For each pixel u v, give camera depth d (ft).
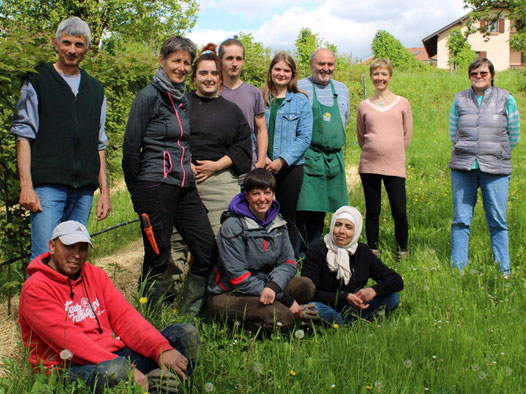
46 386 8.59
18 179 13.14
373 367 10.50
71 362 9.34
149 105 12.18
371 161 18.29
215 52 15.39
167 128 12.37
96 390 8.93
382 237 20.54
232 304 12.42
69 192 12.09
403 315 13.64
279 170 16.30
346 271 13.38
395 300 13.60
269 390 9.87
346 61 54.80
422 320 12.79
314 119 17.56
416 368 10.55
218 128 13.65
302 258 17.13
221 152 13.85
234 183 14.16
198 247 13.00
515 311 13.32
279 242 13.01
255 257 12.69
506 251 17.10
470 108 17.01
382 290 13.19
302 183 17.11
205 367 10.39
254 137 16.07
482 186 17.10
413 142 45.98
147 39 80.84
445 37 153.69
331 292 13.42
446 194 27.04
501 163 16.69
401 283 13.42
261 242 12.69
